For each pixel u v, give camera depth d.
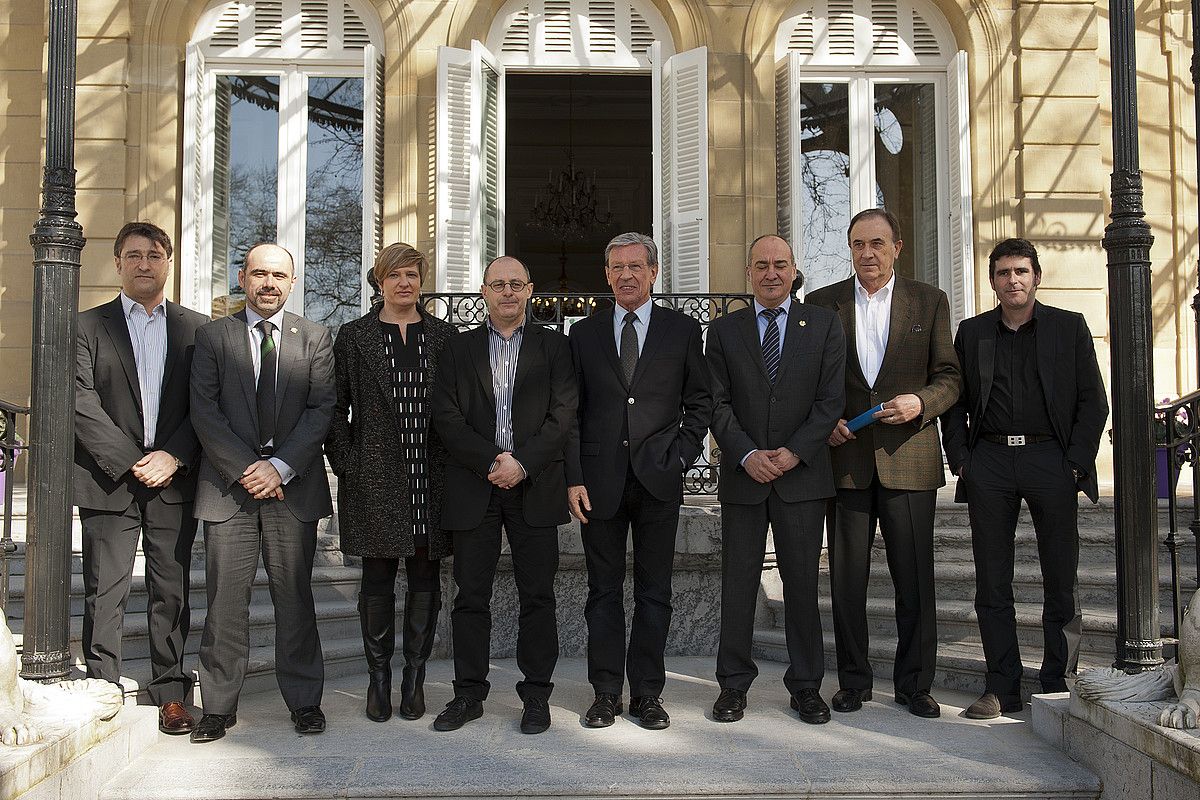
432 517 3.60
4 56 7.45
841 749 3.20
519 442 3.53
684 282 7.13
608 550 3.60
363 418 3.59
